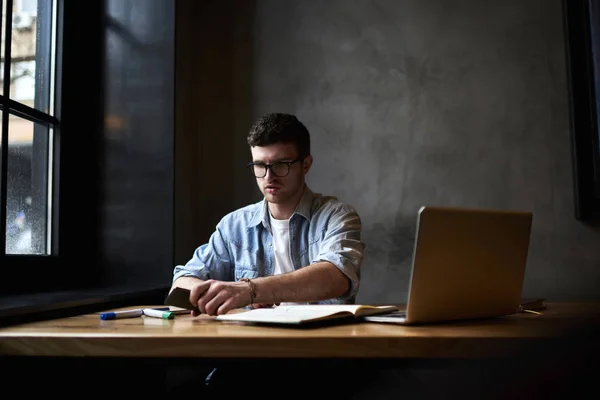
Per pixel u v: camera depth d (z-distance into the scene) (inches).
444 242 42.4
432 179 106.3
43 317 54.9
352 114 108.7
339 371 51.3
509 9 107.3
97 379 66.2
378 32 109.5
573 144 100.7
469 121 106.5
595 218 101.6
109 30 97.4
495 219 45.7
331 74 109.7
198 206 109.4
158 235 94.0
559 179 104.0
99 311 66.4
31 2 81.2
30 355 39.3
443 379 46.3
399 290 104.9
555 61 105.7
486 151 105.7
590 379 22.6
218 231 75.3
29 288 77.8
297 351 37.4
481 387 37.0
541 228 103.2
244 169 109.7
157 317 52.4
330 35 110.3
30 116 80.0
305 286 54.6
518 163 105.0
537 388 24.5
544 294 102.0
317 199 73.9
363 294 105.5
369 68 109.0
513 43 106.7
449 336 37.3
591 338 22.7
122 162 95.4
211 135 110.8
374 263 106.0
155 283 93.5
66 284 88.4
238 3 112.4
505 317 50.5
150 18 97.0
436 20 108.6
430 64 108.0
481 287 45.9
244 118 110.6
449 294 43.9
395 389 49.4
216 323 46.8
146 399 83.1
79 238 92.1
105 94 96.7
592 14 98.2
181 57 100.7
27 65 79.9
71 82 91.1
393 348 37.2
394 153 107.3
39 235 84.0
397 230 106.0
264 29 111.7
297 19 111.3
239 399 52.5
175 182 95.3
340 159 108.1
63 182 88.5
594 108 97.9
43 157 84.7
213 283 50.9
